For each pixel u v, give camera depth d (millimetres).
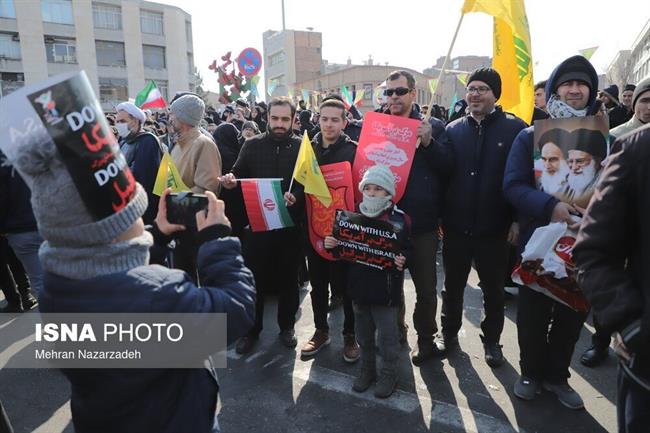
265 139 3369
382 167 2711
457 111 7062
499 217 2939
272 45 66125
